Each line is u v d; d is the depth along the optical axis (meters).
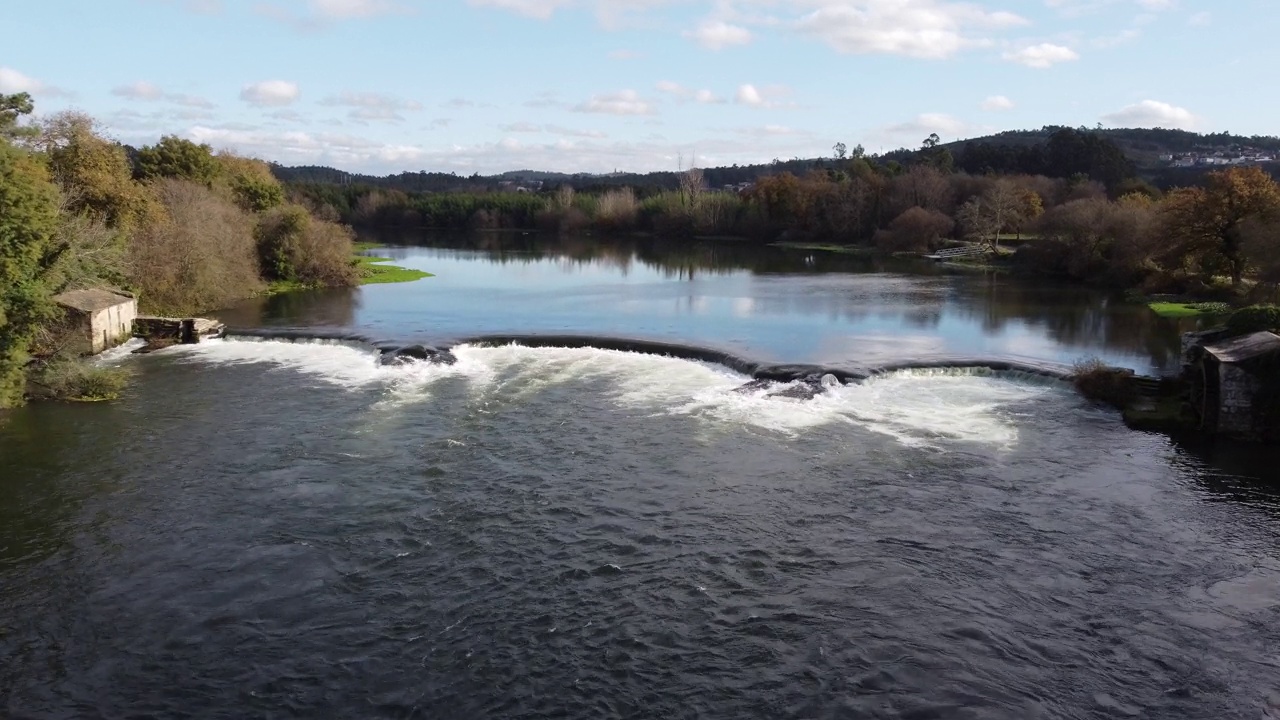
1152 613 28.78
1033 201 178.62
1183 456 42.94
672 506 36.97
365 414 49.75
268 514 36.34
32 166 69.12
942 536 34.22
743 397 52.47
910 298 98.25
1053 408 50.78
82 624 28.22
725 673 25.55
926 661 26.08
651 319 80.88
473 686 24.97
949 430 46.72
